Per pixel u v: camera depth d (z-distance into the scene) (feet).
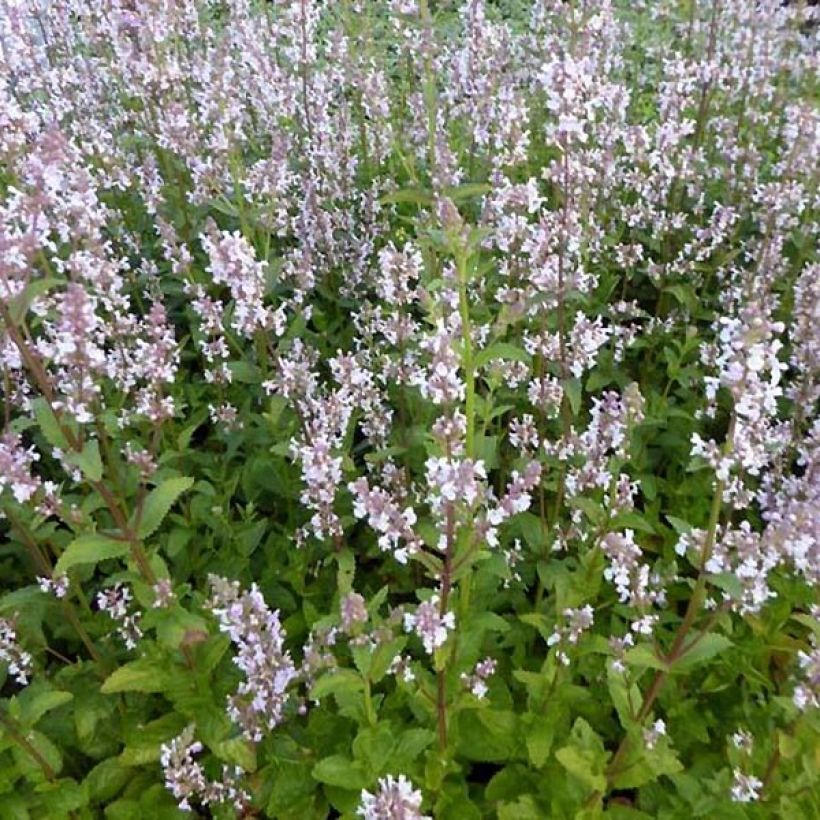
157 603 1.87
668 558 2.60
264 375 2.57
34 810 2.06
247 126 3.93
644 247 3.64
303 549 2.50
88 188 2.28
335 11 4.16
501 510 1.77
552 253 2.51
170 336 2.37
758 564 1.75
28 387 2.55
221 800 1.99
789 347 3.15
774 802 1.95
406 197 2.21
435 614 1.69
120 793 2.15
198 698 2.05
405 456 2.62
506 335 2.79
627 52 4.86
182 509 2.50
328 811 2.02
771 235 3.30
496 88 3.55
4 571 2.59
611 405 2.20
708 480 2.72
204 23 4.22
